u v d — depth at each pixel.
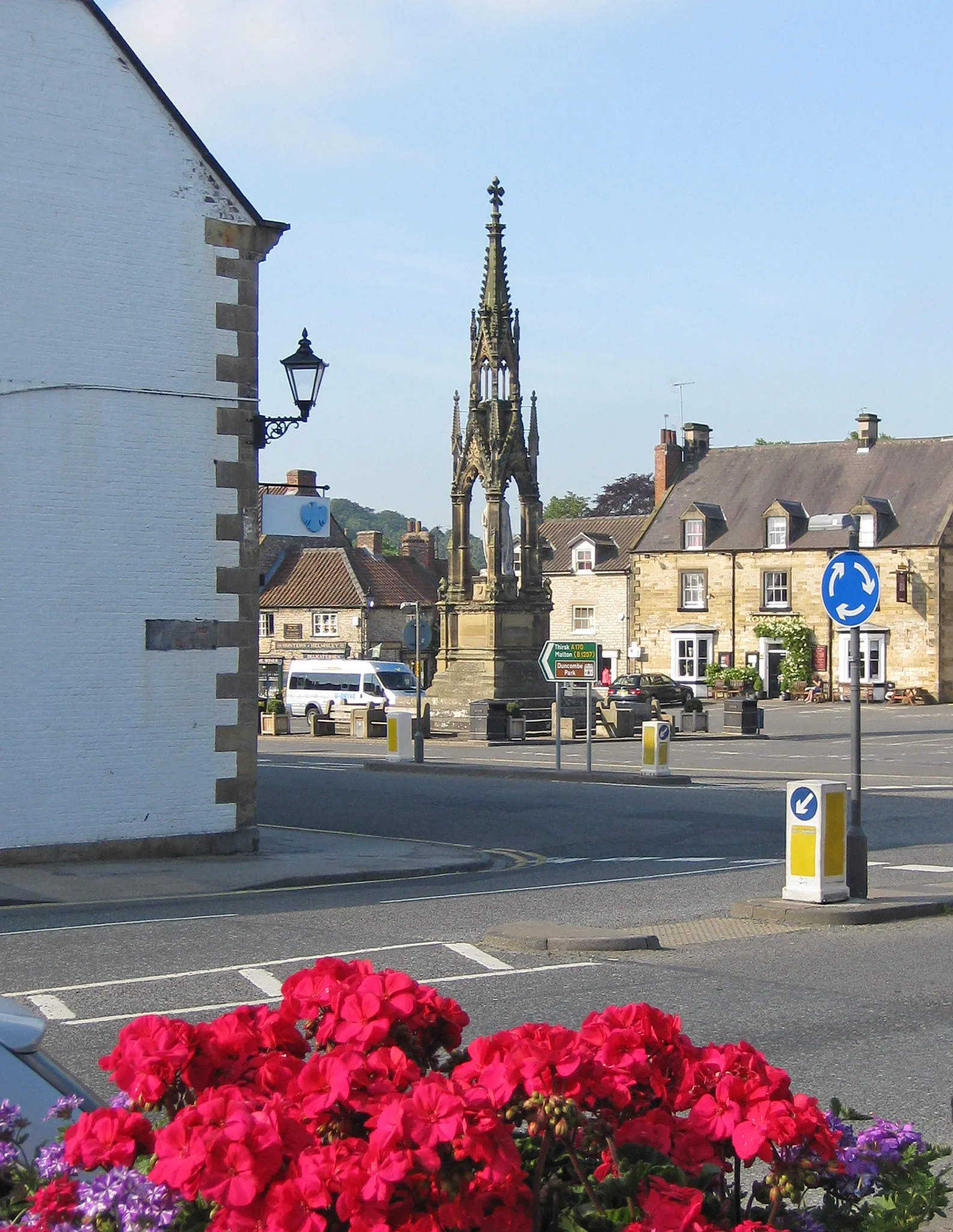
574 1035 3.85
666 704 55.56
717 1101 3.81
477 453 47.28
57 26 16.97
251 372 18.38
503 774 31.89
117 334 17.39
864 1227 3.82
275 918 13.32
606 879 16.58
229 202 18.20
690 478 74.69
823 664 67.19
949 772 32.72
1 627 16.61
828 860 13.88
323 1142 3.60
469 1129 3.38
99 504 17.28
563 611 77.81
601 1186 3.61
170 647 17.78
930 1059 8.39
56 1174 3.57
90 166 17.22
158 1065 3.88
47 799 16.94
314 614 79.06
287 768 34.69
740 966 11.23
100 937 12.16
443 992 10.05
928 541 64.25
